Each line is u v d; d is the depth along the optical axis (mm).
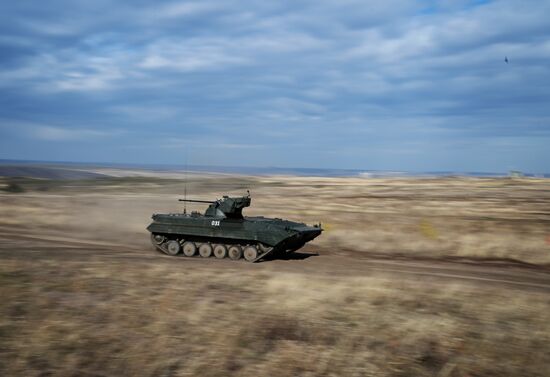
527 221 37875
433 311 13906
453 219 38844
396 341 11375
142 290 15602
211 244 24219
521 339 11664
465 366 10078
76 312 12992
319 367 9734
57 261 20438
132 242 29125
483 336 11828
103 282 16609
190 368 9523
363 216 40938
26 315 12617
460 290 16750
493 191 76688
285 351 10531
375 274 20172
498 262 24625
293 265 22344
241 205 24875
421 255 26266
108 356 10047
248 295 15422
